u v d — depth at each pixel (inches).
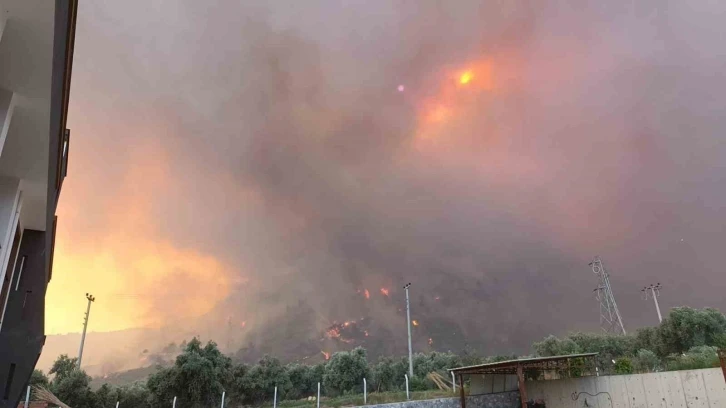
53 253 430.0
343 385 1508.4
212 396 1171.9
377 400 1027.9
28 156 275.9
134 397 1144.8
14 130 245.9
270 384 1451.8
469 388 1079.6
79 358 1441.9
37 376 1047.6
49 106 225.1
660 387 822.5
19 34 176.4
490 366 933.8
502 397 1071.0
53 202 313.1
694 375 776.3
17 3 157.9
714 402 739.4
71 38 204.2
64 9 171.2
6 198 298.5
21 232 401.7
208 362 1218.0
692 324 1280.8
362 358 1610.5
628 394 871.7
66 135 328.2
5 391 360.2
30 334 382.0
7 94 209.6
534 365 1001.5
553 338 1705.2
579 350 1568.7
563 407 991.6
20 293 386.6
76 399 1064.8
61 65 199.2
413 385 1368.1
